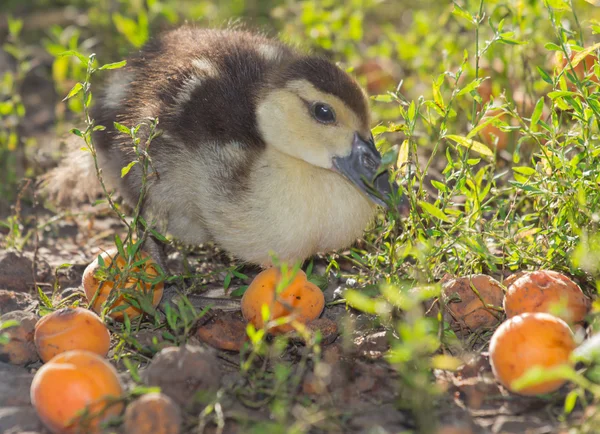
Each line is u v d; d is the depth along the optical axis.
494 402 0.67
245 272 0.84
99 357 0.66
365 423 0.66
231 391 0.67
